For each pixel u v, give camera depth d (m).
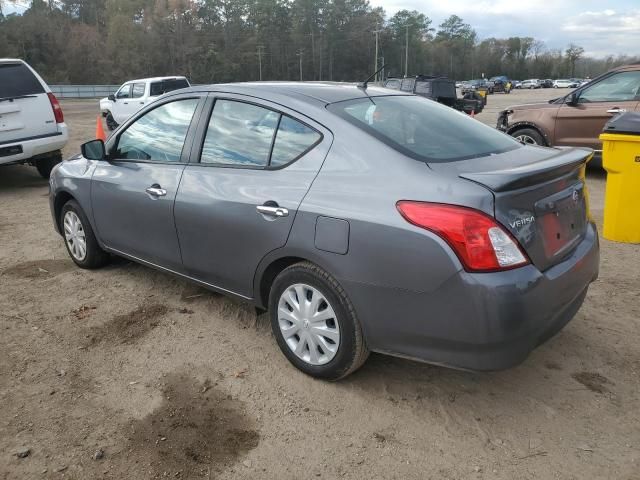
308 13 106.44
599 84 8.73
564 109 8.98
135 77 87.19
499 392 3.09
